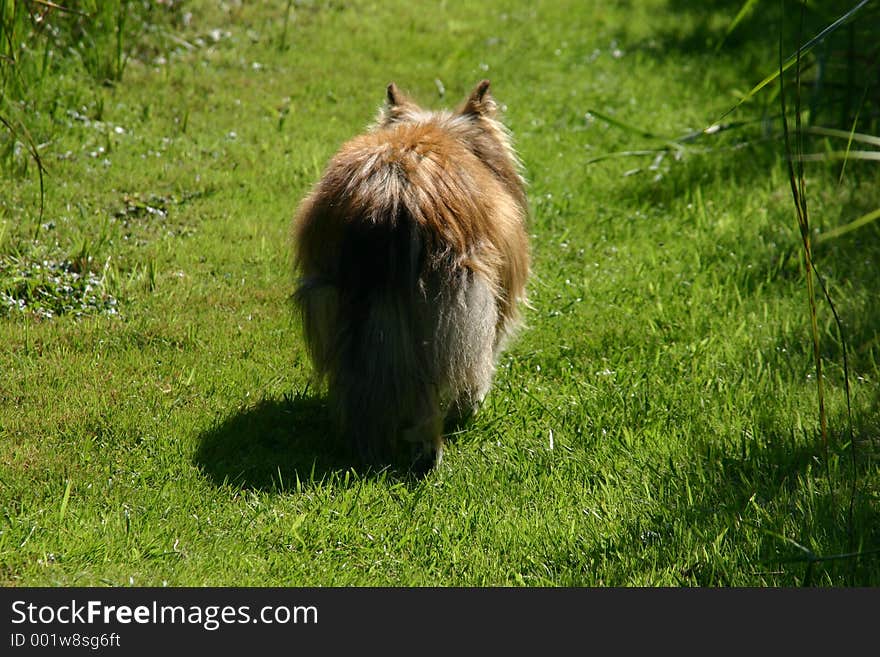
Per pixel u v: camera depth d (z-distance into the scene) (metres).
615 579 6.86
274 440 8.52
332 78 17.78
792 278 11.84
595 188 14.44
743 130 16.22
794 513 7.54
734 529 7.37
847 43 17.34
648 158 15.48
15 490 7.40
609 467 8.21
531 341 10.38
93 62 15.94
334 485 7.85
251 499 7.61
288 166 14.20
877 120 14.87
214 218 12.66
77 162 13.38
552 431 8.73
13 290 10.37
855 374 9.73
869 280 11.53
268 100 16.50
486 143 9.30
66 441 8.13
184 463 7.95
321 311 7.74
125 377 9.17
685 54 20.73
